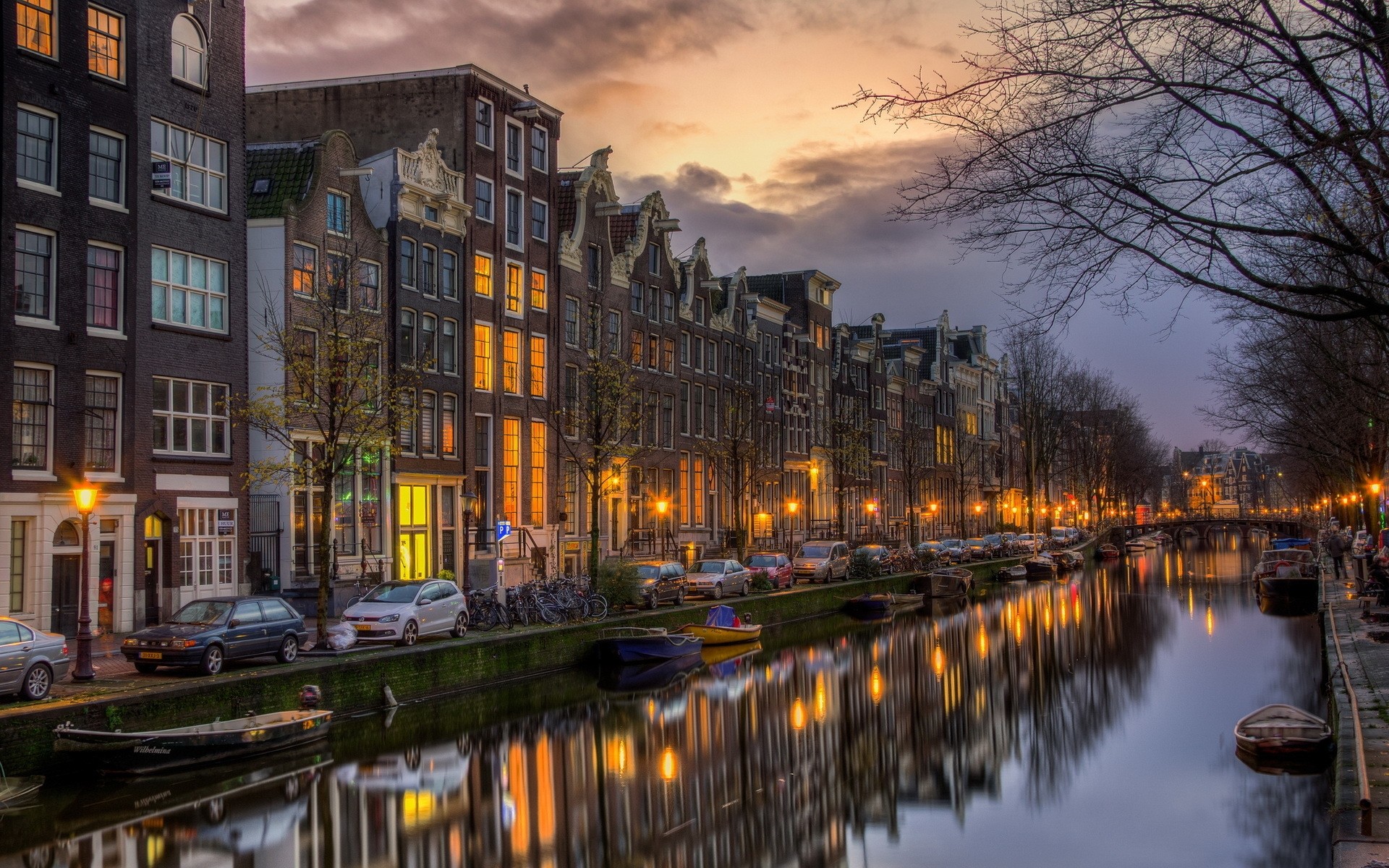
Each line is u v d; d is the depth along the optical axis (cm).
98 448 2909
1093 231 1139
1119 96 1095
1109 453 11850
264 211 3522
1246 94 1095
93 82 2903
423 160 4038
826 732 2722
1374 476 4825
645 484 5406
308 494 3541
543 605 3478
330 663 2495
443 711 2758
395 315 3859
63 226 2816
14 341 2698
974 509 10912
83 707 1961
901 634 4575
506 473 4509
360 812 1962
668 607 4166
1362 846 1381
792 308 7469
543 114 4741
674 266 5791
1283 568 5678
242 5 3403
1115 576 8275
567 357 4881
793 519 7119
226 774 2117
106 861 1670
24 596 2727
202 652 2298
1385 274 1293
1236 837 1870
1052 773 2331
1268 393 4369
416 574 3975
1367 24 1104
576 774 2281
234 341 3319
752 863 1767
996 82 1095
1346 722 2078
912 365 9550
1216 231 1137
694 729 2716
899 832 1941
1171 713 2889
